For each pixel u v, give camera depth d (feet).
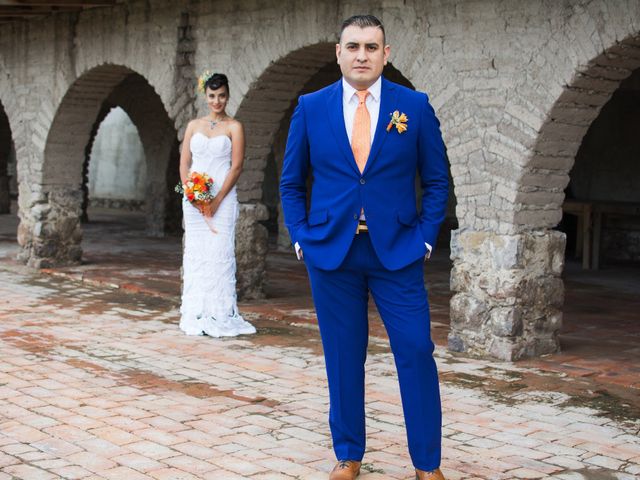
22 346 22.43
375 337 24.18
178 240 50.52
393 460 14.11
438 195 12.62
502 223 21.58
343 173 12.44
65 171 37.40
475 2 21.74
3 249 44.24
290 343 23.54
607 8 19.17
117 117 77.20
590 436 15.67
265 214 29.91
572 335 25.03
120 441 14.94
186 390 18.43
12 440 14.90
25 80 37.40
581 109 21.01
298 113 12.87
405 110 12.45
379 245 12.33
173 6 30.14
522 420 16.60
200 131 25.21
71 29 34.50
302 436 15.38
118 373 19.81
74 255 38.09
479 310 22.02
